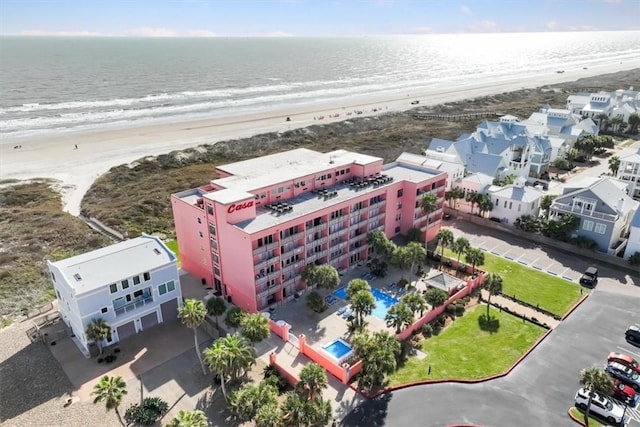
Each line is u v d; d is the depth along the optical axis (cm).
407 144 15312
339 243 6950
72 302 5141
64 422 4344
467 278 6856
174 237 8681
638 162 9400
